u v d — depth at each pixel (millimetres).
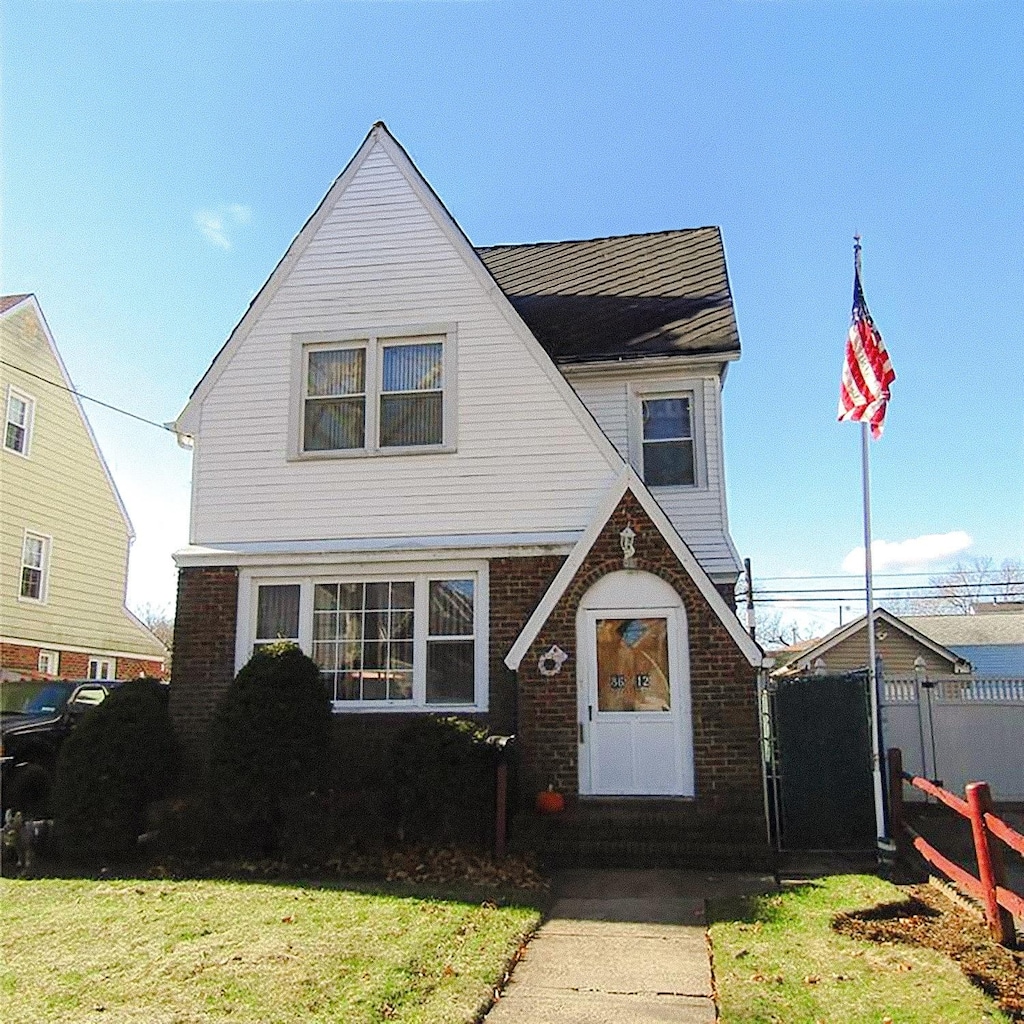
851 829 10812
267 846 10266
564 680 11055
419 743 10250
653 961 6629
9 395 23484
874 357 10617
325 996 5676
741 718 10672
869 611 10539
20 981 6023
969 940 6844
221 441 13391
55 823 10391
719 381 13789
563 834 10211
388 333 13289
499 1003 5789
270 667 10555
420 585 12594
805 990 5797
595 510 12336
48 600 24516
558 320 15000
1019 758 14242
